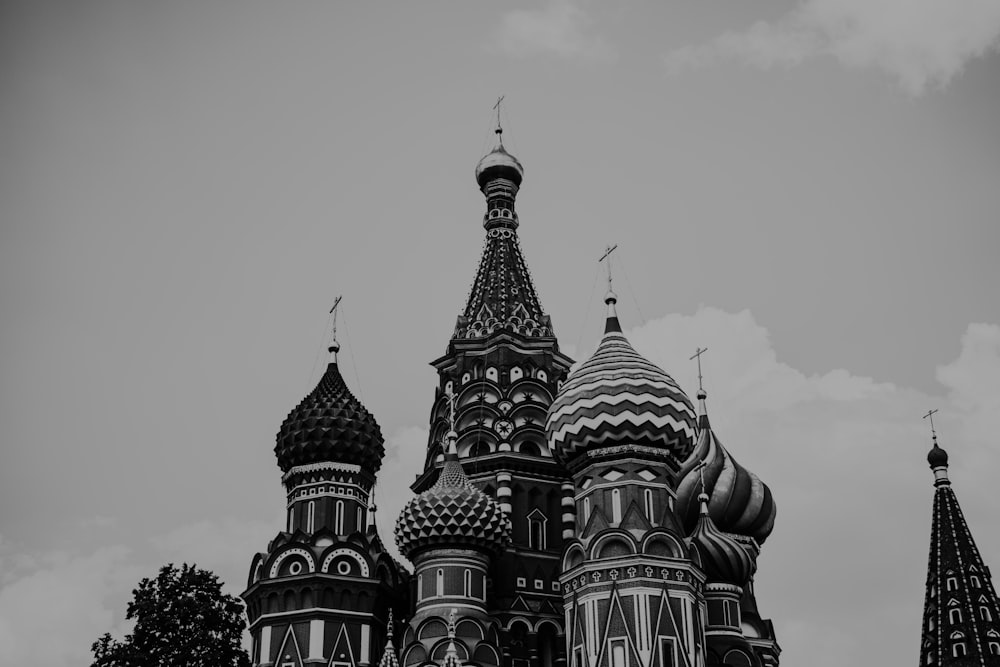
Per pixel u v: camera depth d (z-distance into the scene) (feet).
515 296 290.76
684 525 275.80
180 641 243.19
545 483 266.77
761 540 284.82
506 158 310.04
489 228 305.32
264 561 253.44
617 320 262.67
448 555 240.12
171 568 254.27
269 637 245.65
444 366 288.51
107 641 241.35
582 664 227.40
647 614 224.74
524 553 256.11
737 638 251.39
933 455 305.32
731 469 282.97
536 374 279.69
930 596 293.23
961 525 295.28
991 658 279.28
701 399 293.64
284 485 268.00
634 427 241.35
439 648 230.07
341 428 264.52
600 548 232.94
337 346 280.92
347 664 243.40
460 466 252.42
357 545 253.65
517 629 247.91
